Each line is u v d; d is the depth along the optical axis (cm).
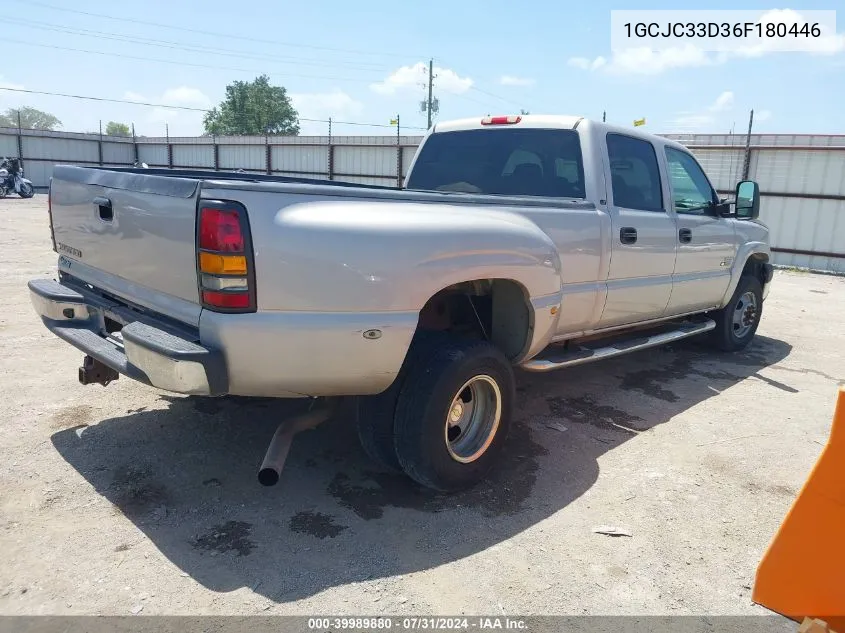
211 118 6644
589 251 414
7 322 639
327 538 292
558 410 471
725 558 292
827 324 852
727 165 1617
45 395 446
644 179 482
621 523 317
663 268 493
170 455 365
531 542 297
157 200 288
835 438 203
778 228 1558
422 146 529
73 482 331
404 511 319
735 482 366
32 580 254
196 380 263
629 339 496
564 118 449
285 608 245
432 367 312
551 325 378
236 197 261
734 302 635
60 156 3759
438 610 248
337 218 277
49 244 1262
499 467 372
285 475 350
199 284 268
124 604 243
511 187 470
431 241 299
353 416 434
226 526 298
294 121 6712
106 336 344
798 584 210
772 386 554
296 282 268
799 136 1518
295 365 277
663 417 466
